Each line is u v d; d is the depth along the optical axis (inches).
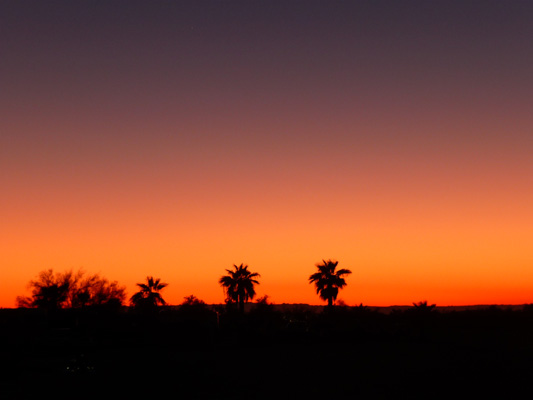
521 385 1151.6
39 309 2454.5
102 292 2583.7
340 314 2787.9
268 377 1272.1
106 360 1606.8
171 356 1733.5
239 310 2768.2
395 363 1544.0
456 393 1056.2
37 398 1015.6
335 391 1081.4
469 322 3097.9
